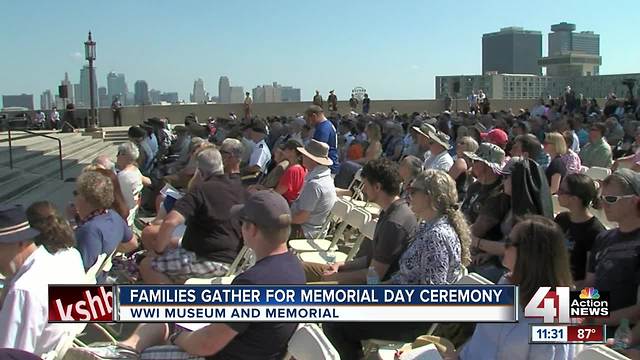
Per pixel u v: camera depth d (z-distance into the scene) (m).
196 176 7.14
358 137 16.28
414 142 12.64
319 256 6.50
